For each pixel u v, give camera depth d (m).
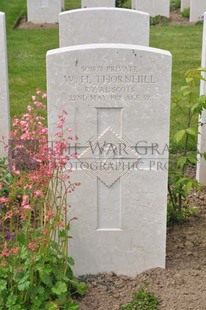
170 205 5.20
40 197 4.13
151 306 3.98
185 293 4.11
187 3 15.95
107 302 4.07
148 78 4.07
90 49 4.00
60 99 4.10
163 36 13.35
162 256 4.42
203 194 5.86
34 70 10.48
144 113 4.14
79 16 6.61
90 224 4.36
